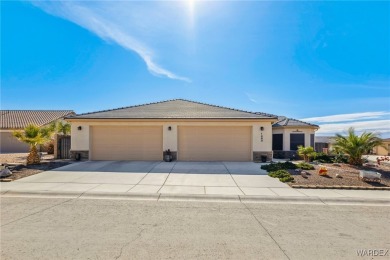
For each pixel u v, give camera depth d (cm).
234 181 979
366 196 763
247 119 1530
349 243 434
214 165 1382
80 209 623
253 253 393
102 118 1536
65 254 383
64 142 1692
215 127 1573
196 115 1603
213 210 625
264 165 1333
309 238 454
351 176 1024
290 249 409
